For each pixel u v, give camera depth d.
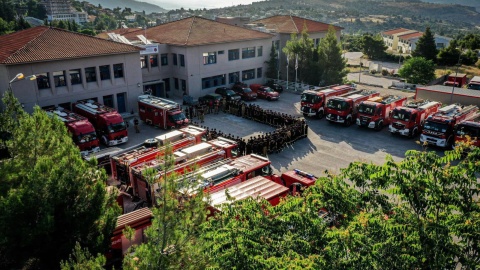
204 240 9.87
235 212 11.09
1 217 11.55
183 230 9.33
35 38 34.84
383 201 10.23
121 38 42.75
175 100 44.97
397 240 8.49
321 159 28.50
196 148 23.84
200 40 44.62
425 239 8.33
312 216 10.27
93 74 36.22
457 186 9.28
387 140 32.38
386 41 127.06
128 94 39.09
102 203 13.28
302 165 27.44
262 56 52.34
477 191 8.85
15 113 18.36
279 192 18.88
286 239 9.80
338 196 10.48
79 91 35.19
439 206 8.88
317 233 9.84
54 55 32.94
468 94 36.84
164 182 9.77
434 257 8.22
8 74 30.61
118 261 16.48
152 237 9.26
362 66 80.12
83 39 37.34
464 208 8.70
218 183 19.73
